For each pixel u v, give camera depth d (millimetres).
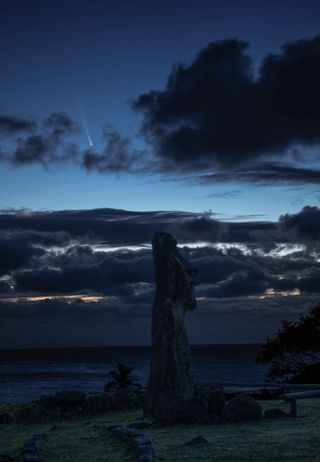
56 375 189875
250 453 13438
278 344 50531
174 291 24203
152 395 23422
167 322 23641
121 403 27781
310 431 17172
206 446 14688
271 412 21422
